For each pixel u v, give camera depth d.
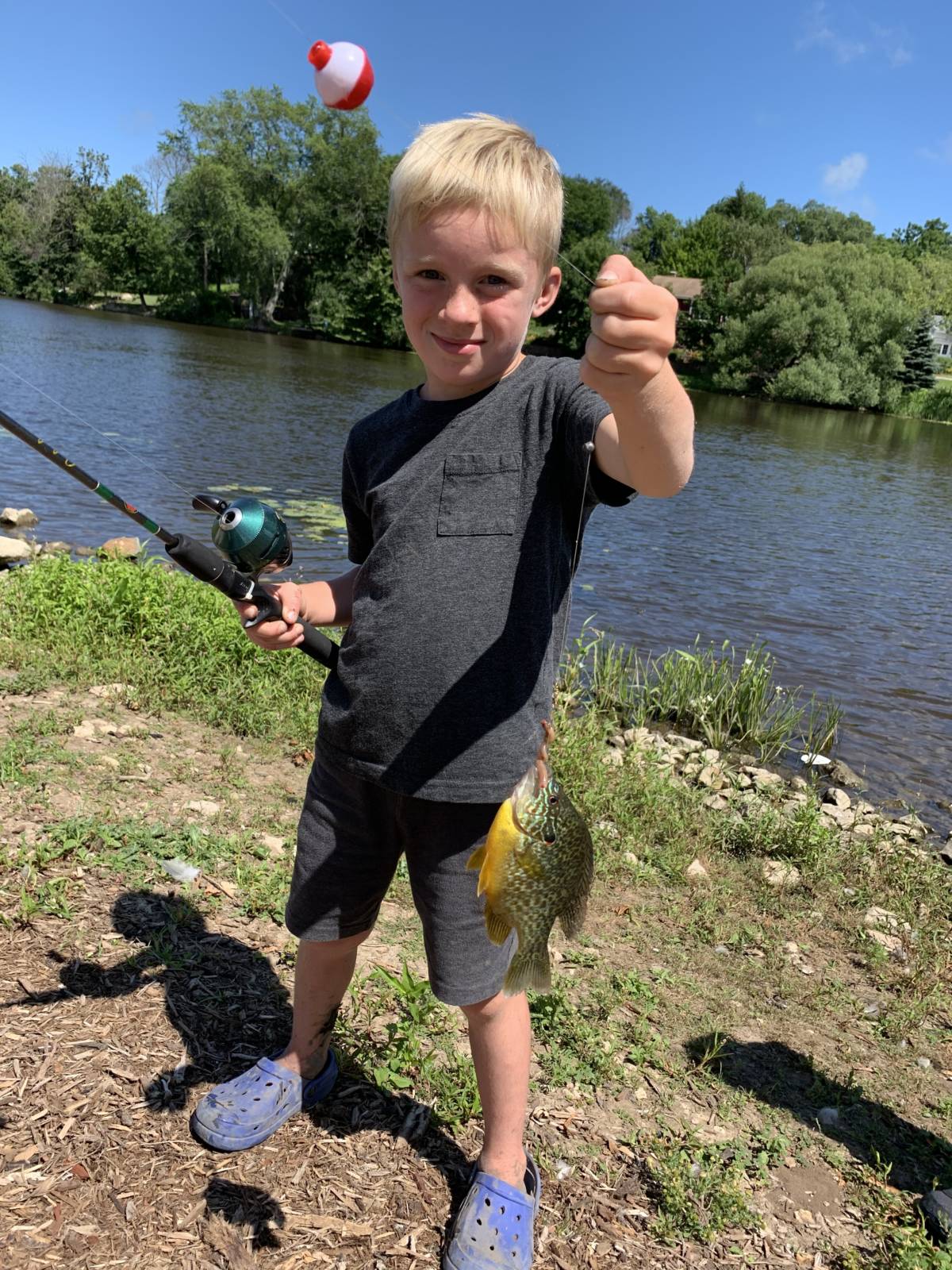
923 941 4.37
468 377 2.02
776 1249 2.40
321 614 2.52
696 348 66.06
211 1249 2.09
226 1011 2.84
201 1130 2.36
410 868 2.20
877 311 53.66
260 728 5.34
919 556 16.17
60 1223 2.09
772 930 4.30
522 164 1.85
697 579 13.07
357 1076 2.70
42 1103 2.39
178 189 62.53
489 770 2.03
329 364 40.75
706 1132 2.80
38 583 6.79
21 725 4.71
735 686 8.09
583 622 10.56
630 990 3.49
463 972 2.13
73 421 19.02
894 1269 2.37
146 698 5.48
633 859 4.72
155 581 7.03
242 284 63.56
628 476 1.71
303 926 2.36
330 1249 2.14
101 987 2.86
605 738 6.75
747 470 24.70
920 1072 3.38
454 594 2.02
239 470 16.27
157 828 3.85
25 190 70.00
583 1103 2.82
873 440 37.81
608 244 68.19
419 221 1.87
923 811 6.93
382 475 2.17
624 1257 2.28
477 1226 2.13
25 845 3.49
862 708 8.95
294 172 63.81
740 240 81.38
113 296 72.00
